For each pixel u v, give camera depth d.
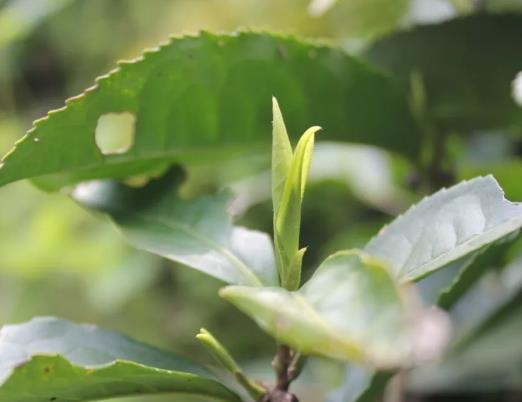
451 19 0.55
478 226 0.46
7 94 1.42
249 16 0.96
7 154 0.48
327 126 0.54
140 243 0.50
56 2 1.03
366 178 0.73
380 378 0.50
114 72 0.49
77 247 1.06
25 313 1.14
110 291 1.06
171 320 1.05
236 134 0.52
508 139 0.66
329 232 0.93
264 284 0.48
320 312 0.42
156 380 0.46
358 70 0.53
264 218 0.92
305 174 0.45
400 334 0.40
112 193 0.52
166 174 0.52
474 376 0.59
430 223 0.46
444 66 0.56
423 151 0.57
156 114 0.51
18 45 1.39
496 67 0.56
